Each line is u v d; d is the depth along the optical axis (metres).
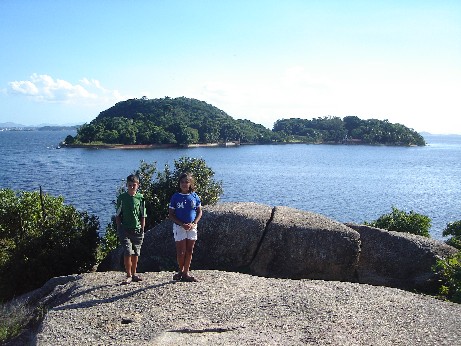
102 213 27.22
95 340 5.48
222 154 109.88
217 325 5.75
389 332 5.66
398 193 42.12
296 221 10.42
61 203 13.52
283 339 5.36
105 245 12.93
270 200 36.41
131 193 7.62
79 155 92.31
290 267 9.98
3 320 7.45
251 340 5.33
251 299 6.64
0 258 10.60
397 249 10.02
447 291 8.64
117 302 6.61
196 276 7.73
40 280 10.30
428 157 114.75
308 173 63.66
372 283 9.93
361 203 35.25
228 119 189.75
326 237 10.02
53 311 6.47
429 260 9.76
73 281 8.15
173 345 5.24
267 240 10.12
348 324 5.82
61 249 10.70
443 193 42.50
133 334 5.58
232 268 10.14
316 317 6.01
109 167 65.38
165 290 6.99
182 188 7.49
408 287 9.72
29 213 12.34
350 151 140.88
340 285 7.47
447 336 5.64
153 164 13.88
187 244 7.45
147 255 10.44
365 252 10.16
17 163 69.75
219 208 10.91
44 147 122.75
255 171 65.81
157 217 12.72
